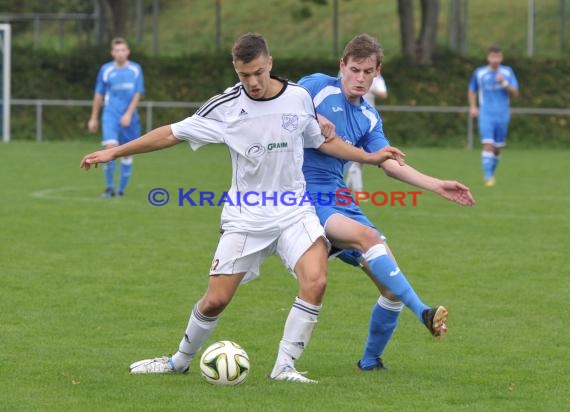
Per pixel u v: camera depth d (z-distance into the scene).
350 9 136.75
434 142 105.31
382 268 19.31
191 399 18.22
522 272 32.50
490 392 19.02
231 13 137.50
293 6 138.12
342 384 19.58
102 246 37.00
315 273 19.30
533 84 114.06
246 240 19.39
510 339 23.77
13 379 19.69
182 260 34.28
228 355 19.17
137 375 20.09
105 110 53.44
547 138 106.31
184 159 81.75
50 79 112.38
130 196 54.16
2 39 100.44
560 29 123.06
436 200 53.84
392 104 110.81
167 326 24.80
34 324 24.81
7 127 100.50
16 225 42.19
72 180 63.06
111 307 26.91
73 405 17.83
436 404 18.09
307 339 19.75
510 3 132.62
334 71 115.06
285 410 17.52
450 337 24.02
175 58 116.38
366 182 65.25
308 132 19.81
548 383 19.75
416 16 140.75
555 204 51.75
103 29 117.19
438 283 30.61
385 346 20.95
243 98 19.06
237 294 28.97
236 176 19.55
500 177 68.31
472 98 62.88
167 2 141.62
